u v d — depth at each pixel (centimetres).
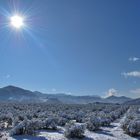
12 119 2991
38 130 2427
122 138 2120
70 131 2058
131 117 3422
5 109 4962
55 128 2522
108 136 2184
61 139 1977
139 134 2308
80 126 2108
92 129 2477
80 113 4006
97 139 2030
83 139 2008
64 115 3650
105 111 5719
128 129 2345
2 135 2062
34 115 3834
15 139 1942
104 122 2983
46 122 2548
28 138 1986
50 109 6006
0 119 2972
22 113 3822
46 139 1966
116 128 2684
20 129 2147
